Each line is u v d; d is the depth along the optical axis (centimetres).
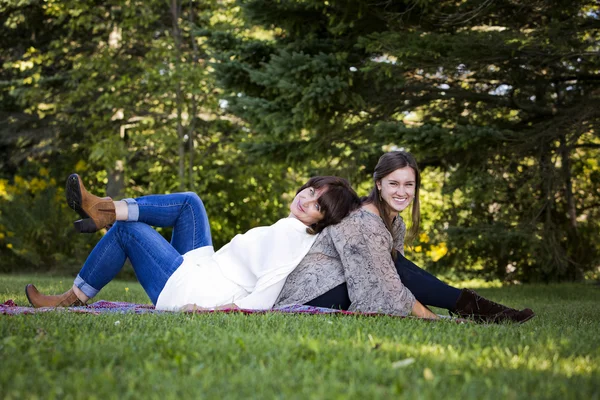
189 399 185
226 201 1439
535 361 240
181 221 402
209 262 381
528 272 1176
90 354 235
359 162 997
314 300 368
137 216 387
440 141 816
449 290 372
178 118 1350
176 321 319
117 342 259
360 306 353
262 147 970
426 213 1238
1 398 189
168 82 1317
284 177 1477
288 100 875
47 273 1255
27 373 211
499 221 1009
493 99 897
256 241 374
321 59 859
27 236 1264
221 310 350
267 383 201
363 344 261
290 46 902
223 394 191
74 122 1414
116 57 1390
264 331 287
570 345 278
